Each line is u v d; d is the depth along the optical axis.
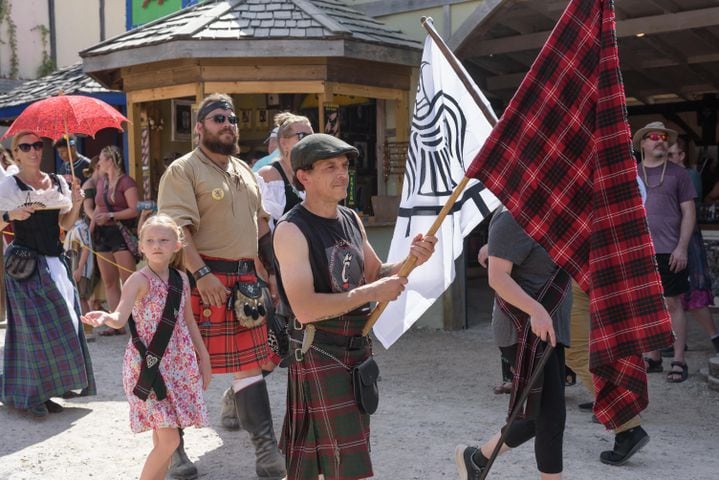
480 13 7.91
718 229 9.80
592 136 3.04
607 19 2.97
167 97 8.12
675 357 6.10
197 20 7.88
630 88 12.20
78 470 4.39
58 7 16.33
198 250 4.25
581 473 4.19
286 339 4.43
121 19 17.08
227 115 4.26
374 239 8.31
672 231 6.09
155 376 3.79
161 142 9.48
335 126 7.81
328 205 3.08
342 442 3.01
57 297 5.42
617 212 2.96
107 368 6.77
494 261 3.44
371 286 2.95
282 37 7.49
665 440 4.77
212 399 5.76
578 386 5.96
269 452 4.19
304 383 3.06
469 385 6.14
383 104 8.57
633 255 2.94
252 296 4.24
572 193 3.05
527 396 3.32
